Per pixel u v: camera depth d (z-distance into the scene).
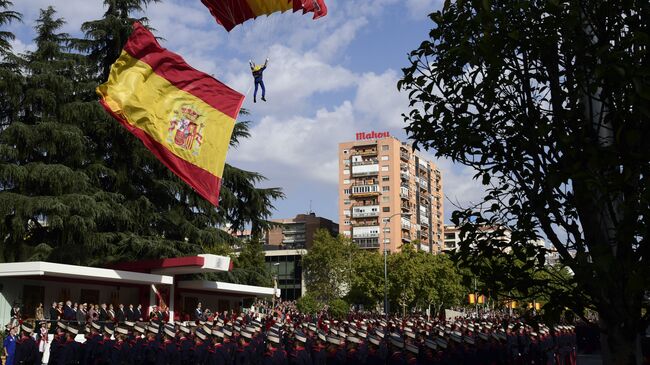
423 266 75.81
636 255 5.20
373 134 135.88
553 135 5.90
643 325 5.46
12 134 36.72
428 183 147.50
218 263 36.50
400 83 7.12
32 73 39.41
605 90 5.37
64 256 36.72
